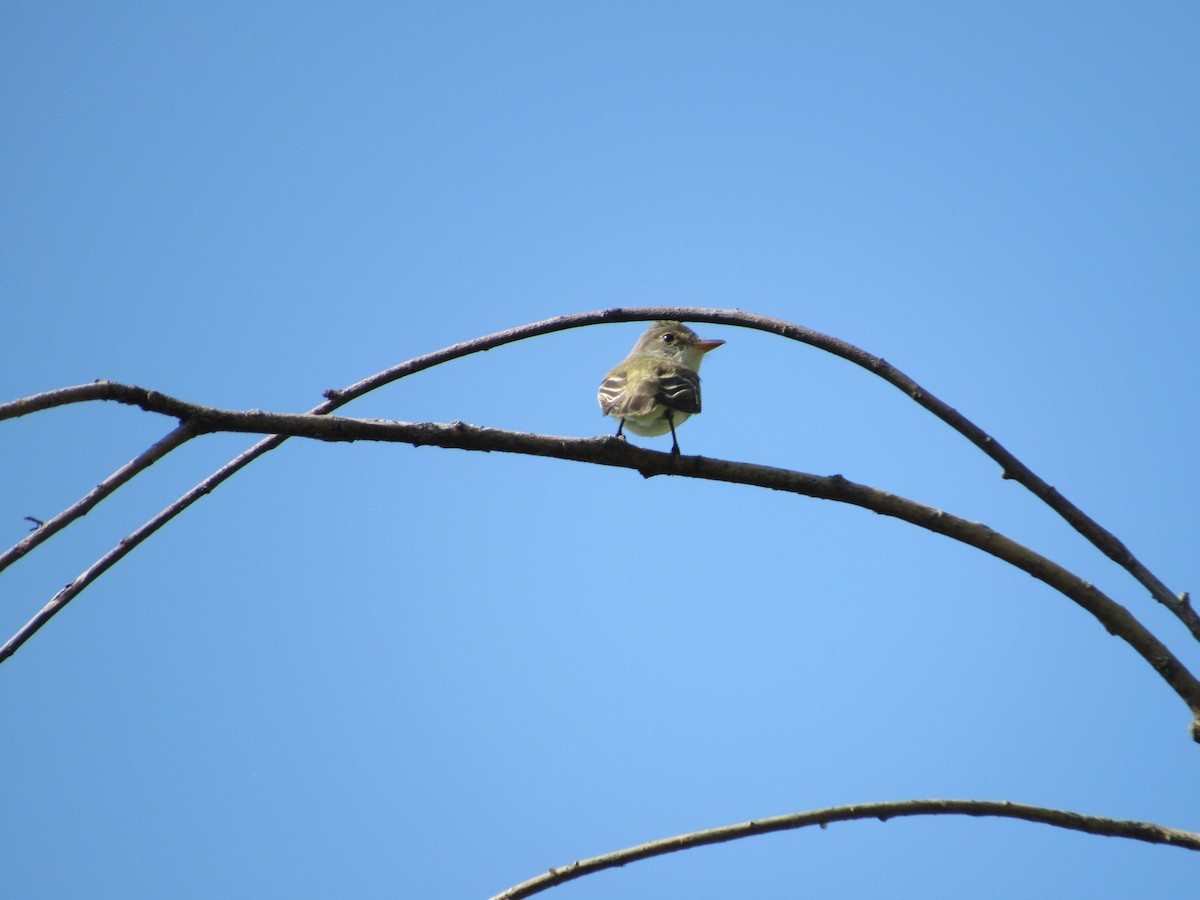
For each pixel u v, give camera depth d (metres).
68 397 6.42
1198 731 6.92
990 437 7.58
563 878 7.57
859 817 7.47
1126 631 7.18
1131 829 7.20
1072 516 7.38
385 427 7.35
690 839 7.57
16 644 6.81
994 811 7.37
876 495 7.60
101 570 7.13
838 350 7.89
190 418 6.80
